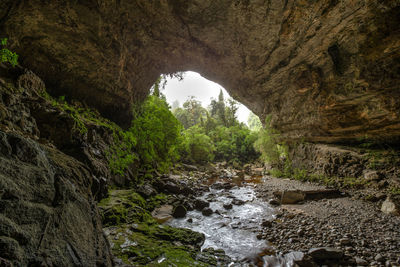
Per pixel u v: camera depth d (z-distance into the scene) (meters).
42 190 1.91
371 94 7.87
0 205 1.47
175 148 13.92
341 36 7.98
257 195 9.88
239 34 9.68
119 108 10.43
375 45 6.98
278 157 15.98
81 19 6.37
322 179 11.09
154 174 11.03
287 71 11.42
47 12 5.73
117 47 8.12
